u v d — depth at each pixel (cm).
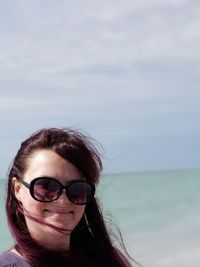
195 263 362
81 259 88
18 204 82
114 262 99
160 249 419
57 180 80
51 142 82
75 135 84
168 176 2709
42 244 80
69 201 80
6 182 85
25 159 82
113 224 108
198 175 2878
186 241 459
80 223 97
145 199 954
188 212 725
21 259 78
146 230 540
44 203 79
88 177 84
